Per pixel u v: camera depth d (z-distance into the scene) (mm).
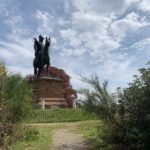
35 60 40562
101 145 15531
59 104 39812
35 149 14945
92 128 21000
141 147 13117
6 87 16438
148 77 13750
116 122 14469
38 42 40906
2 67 17047
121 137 14320
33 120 26297
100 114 15039
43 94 39188
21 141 16328
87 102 15312
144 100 13492
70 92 42219
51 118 28391
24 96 17531
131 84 14211
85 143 16719
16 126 16953
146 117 12898
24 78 18438
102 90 15195
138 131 13023
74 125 23500
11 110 16531
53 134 19641
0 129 15109
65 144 16609
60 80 41188
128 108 14164
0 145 14539
